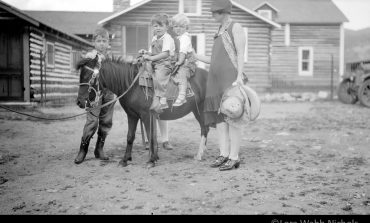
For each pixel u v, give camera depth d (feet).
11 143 26.81
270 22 78.38
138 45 78.84
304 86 99.50
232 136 19.24
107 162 21.07
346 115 44.45
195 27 75.41
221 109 18.69
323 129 33.35
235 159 19.49
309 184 16.90
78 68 18.62
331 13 101.45
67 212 13.88
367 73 55.21
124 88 19.25
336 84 99.40
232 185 16.80
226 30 19.24
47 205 14.64
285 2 107.04
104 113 21.29
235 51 19.16
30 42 50.72
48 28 53.36
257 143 27.09
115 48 72.79
